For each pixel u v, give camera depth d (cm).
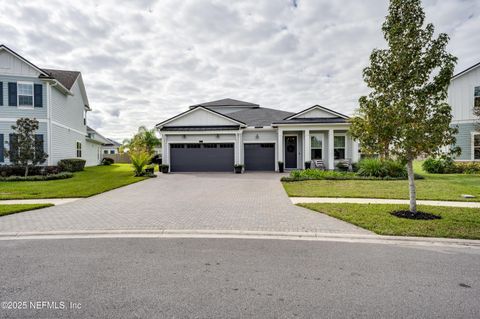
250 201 860
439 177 1405
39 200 895
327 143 2000
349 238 513
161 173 1930
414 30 607
